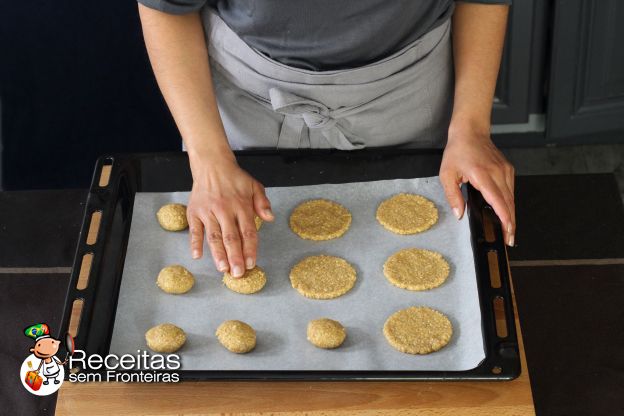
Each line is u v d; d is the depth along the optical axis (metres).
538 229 1.48
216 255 1.13
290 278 1.18
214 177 1.19
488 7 1.29
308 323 1.12
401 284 1.16
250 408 1.02
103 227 1.22
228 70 1.28
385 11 1.15
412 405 1.02
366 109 1.28
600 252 1.43
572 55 2.19
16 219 1.48
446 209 1.26
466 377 1.02
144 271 1.19
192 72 1.24
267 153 1.32
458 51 1.31
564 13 2.11
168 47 1.24
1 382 1.26
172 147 2.23
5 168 2.19
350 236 1.24
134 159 1.32
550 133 2.38
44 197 1.51
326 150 1.33
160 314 1.13
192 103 1.23
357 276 1.19
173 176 1.30
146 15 1.24
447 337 1.09
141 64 2.19
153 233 1.24
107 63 2.18
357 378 1.02
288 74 1.23
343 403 1.02
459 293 1.15
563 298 1.37
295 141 1.33
